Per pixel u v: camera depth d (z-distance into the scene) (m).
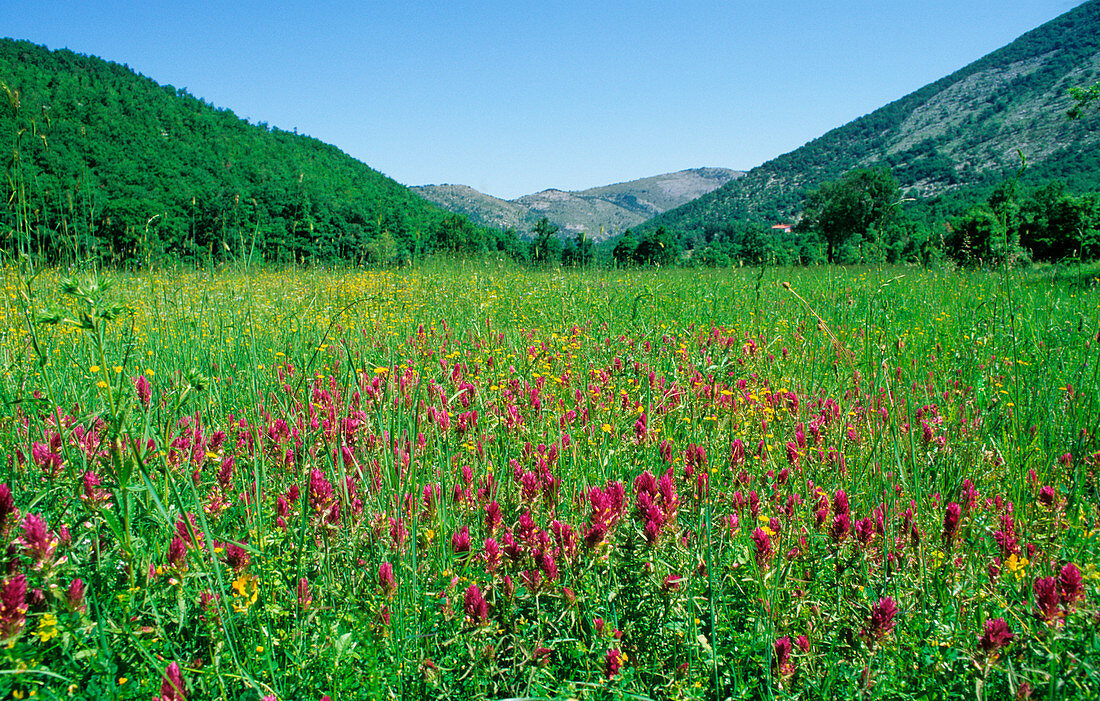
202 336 6.55
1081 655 2.33
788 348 6.73
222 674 2.22
